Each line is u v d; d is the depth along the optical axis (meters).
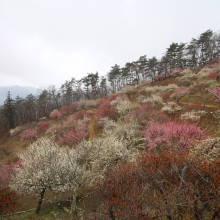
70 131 32.72
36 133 42.22
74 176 11.21
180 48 53.81
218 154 9.47
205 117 23.06
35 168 12.29
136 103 35.38
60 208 12.29
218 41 57.00
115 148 14.08
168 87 37.19
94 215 6.06
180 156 8.17
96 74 68.12
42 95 72.62
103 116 34.72
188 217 5.00
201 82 33.03
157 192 6.56
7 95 63.38
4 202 11.30
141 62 61.44
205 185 5.84
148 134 18.81
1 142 49.44
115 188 6.95
